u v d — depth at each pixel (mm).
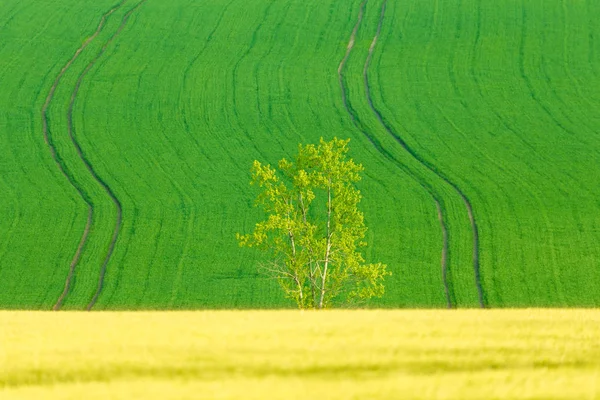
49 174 97375
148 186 94000
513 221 84812
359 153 102000
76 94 119812
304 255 58562
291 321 32031
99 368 25000
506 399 22391
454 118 112562
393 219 84938
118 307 68812
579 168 97938
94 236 82250
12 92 119812
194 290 71500
